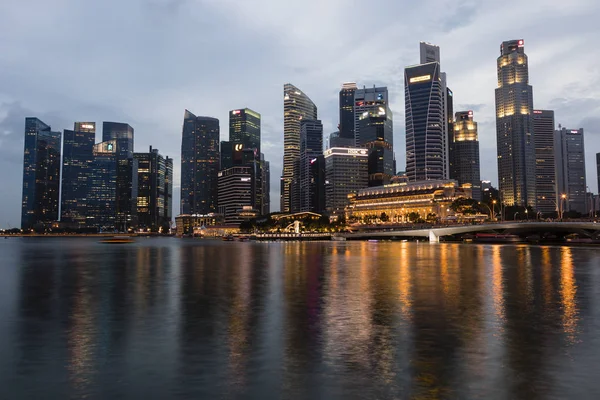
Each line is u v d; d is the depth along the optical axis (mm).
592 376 17500
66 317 29766
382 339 23125
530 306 32594
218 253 123875
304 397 15688
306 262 80938
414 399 15414
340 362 19328
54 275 59781
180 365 19172
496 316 28922
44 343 22969
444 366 18719
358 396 15711
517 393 15875
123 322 27953
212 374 18000
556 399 15375
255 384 16891
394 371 18172
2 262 88688
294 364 19125
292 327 26016
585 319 27906
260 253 120875
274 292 40656
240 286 45438
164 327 26375
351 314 29797
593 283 46500
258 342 22703
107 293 41312
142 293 41000
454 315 29250
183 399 15641
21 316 30234
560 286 44125
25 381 17438
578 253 107875
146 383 17109
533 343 22203
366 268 66500
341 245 193750
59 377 17828
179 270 65812
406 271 61094
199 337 23875
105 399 15680
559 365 18797
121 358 20250
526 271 60219
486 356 20047
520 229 187250
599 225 151500
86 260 94438
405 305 33188
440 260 84250
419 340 22828
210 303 34812
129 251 144875
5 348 22016
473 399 15398
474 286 44344
